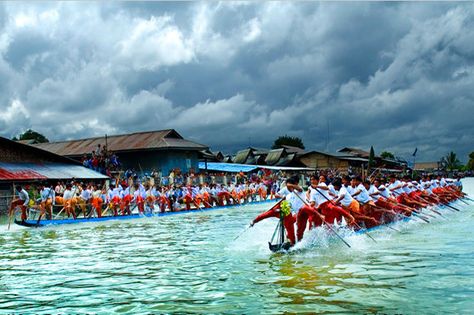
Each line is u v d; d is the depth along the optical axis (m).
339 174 62.50
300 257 12.02
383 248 13.08
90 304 8.34
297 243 13.32
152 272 10.86
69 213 26.03
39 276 10.81
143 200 28.94
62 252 14.53
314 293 8.46
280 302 7.98
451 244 13.51
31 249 15.38
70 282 10.09
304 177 59.94
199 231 19.61
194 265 11.54
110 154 41.94
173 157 48.69
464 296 7.98
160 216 28.84
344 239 14.49
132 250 14.50
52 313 7.89
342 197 15.16
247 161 73.94
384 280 9.22
